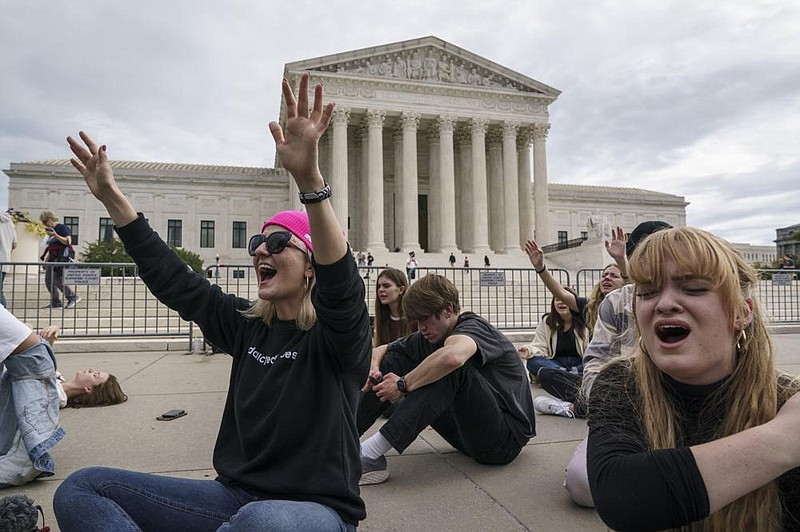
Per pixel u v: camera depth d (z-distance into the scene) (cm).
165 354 1155
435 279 434
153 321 1488
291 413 236
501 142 5488
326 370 244
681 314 172
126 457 454
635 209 7094
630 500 159
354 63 4844
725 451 154
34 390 397
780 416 161
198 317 281
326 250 220
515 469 432
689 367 171
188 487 237
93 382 644
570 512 344
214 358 1092
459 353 384
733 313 171
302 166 212
